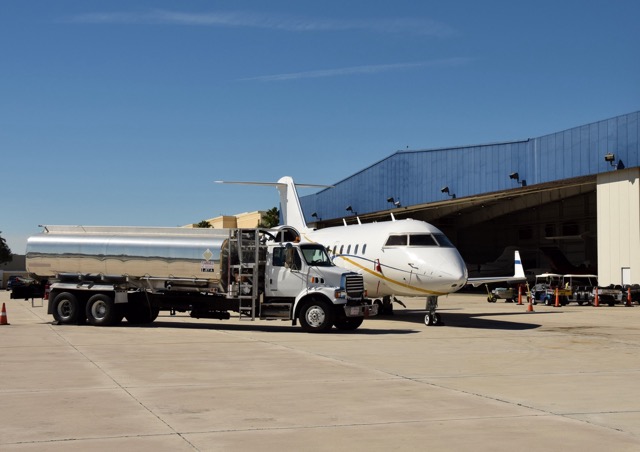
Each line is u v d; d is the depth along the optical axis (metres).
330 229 32.97
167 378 11.95
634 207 39.75
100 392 10.57
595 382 11.73
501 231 82.81
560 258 64.19
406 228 25.80
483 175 49.84
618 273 40.75
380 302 30.50
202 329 22.48
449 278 23.64
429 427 8.27
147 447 7.29
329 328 21.25
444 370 13.09
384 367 13.47
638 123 39.09
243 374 12.45
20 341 18.23
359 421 8.59
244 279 22.14
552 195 60.34
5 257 128.75
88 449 7.20
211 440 7.61
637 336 20.66
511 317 29.69
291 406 9.52
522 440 7.64
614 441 7.60
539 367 13.62
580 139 42.66
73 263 23.66
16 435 7.81
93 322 23.44
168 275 22.81
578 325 25.03
